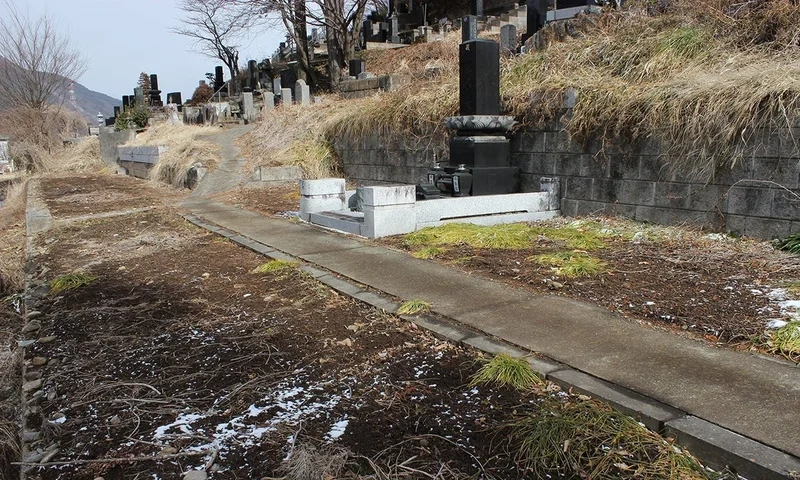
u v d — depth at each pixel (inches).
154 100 1568.7
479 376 133.9
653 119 285.4
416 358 148.2
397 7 1390.3
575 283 204.7
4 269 269.0
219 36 1510.8
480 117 342.0
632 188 305.6
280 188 517.3
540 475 98.7
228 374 142.3
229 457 106.3
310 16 1016.2
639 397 119.4
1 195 852.6
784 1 311.6
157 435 115.0
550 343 150.8
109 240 320.8
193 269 247.0
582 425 110.0
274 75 1325.0
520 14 952.9
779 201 245.3
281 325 175.0
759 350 144.4
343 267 237.3
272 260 254.4
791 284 188.7
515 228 293.3
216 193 509.4
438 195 345.4
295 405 125.4
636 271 217.6
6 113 1274.6
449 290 201.3
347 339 161.3
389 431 113.6
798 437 102.5
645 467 98.3
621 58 356.2
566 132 333.1
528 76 398.3
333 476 98.7
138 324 180.9
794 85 237.0
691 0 374.0
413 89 491.2
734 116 255.0
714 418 110.0
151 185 638.5
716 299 181.5
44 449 111.7
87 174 860.6
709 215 273.3
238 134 740.0
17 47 1244.5
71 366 150.9
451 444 108.6
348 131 536.4
